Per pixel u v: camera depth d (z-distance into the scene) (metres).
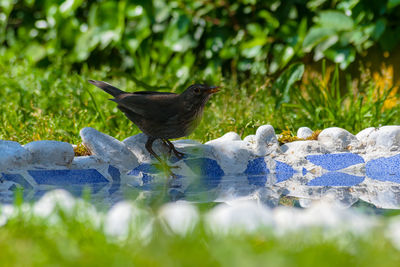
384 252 3.64
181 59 18.62
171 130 9.20
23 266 3.46
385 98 13.12
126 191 7.23
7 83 15.12
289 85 14.28
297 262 3.41
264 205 5.96
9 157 7.69
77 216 4.64
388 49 15.32
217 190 7.30
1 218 4.76
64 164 8.25
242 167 9.31
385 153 9.20
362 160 9.27
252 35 17.61
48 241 3.90
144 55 18.86
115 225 4.44
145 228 4.34
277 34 16.84
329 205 5.96
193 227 4.25
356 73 16.41
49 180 7.91
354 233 4.07
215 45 18.06
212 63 18.08
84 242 3.98
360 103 12.77
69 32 19.95
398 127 9.45
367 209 5.65
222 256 3.51
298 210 5.53
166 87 15.10
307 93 14.80
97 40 18.67
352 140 9.62
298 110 14.05
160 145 9.48
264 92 14.25
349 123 12.50
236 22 18.03
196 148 9.48
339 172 9.02
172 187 7.67
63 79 15.61
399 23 15.28
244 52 17.31
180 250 3.73
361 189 7.30
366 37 14.95
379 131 9.47
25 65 16.77
